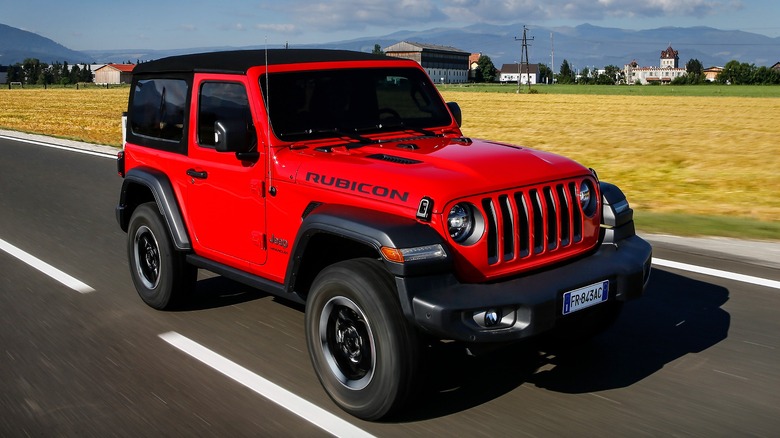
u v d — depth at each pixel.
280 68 4.44
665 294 5.50
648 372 4.16
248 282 4.56
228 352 4.57
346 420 3.64
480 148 4.20
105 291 5.93
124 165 5.85
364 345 3.62
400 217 3.50
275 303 5.56
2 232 8.25
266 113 4.29
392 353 3.40
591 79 189.12
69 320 5.22
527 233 3.67
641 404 3.76
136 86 5.66
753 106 52.06
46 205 9.91
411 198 3.50
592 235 4.02
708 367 4.21
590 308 3.70
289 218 4.14
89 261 6.91
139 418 3.68
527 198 3.67
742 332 4.74
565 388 3.97
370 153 4.15
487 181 3.59
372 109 4.69
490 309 3.37
